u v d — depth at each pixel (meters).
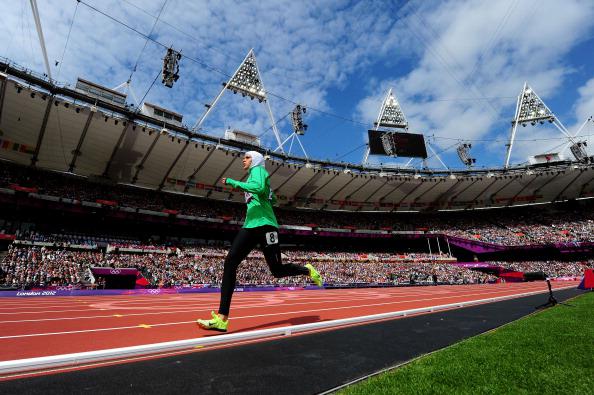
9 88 26.48
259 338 4.00
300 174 46.34
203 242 43.94
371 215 57.56
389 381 2.47
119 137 33.41
